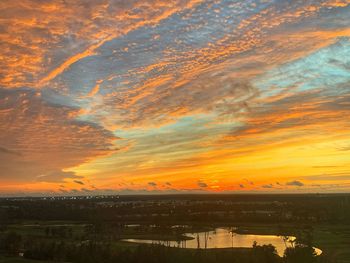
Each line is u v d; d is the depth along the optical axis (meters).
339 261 111.62
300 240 138.38
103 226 192.88
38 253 111.56
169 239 164.25
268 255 106.25
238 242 159.00
